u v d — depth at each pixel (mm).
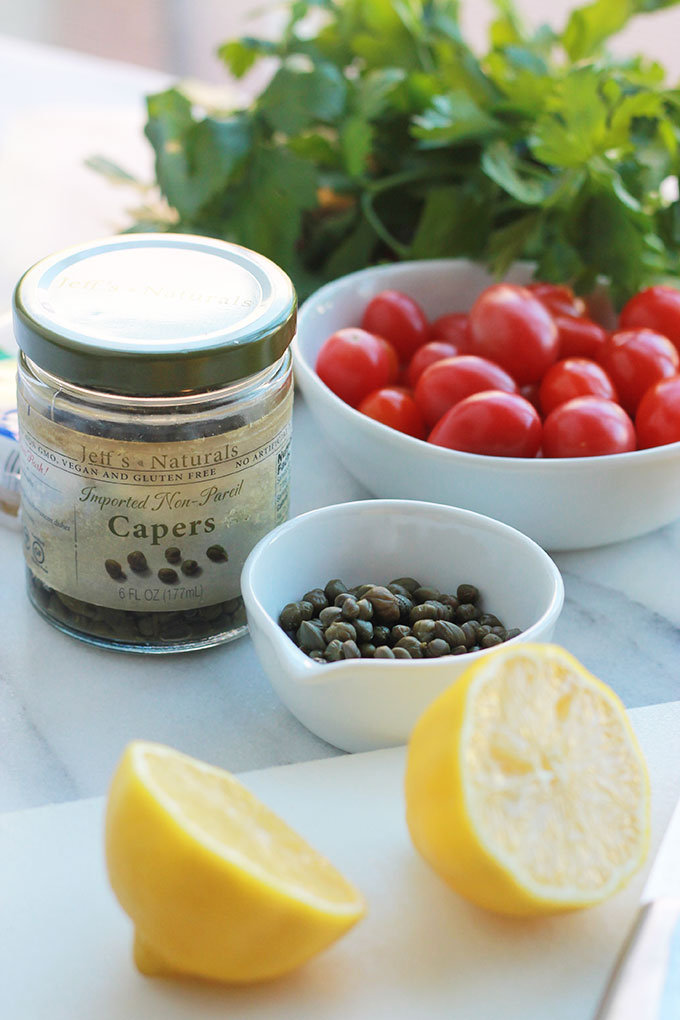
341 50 648
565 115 559
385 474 496
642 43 1312
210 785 375
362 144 586
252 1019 365
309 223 635
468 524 451
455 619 448
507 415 482
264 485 443
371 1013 367
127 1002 367
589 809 378
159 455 419
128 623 448
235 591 451
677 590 498
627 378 524
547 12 1368
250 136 596
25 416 430
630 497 480
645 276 573
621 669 465
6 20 1619
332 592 448
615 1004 349
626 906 388
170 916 353
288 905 349
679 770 417
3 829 399
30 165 779
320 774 416
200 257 459
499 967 376
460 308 594
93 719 437
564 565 507
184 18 1556
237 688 450
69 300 427
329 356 524
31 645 459
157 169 597
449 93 595
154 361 405
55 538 439
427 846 373
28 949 376
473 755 366
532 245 576
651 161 577
